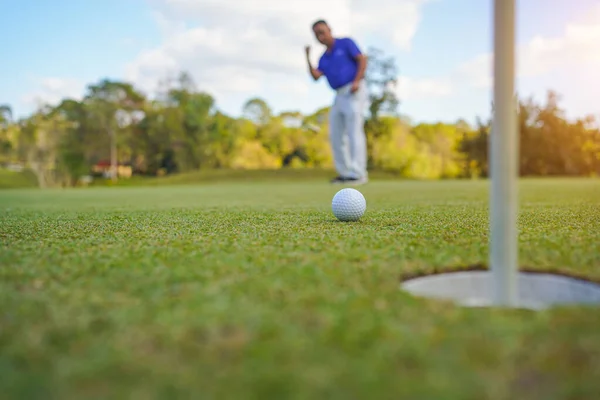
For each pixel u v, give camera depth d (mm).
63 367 1442
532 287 2510
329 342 1577
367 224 4891
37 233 4414
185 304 1978
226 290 2182
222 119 50125
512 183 2070
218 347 1552
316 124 49219
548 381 1356
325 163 49312
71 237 4105
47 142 45844
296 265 2707
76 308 1967
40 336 1673
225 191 17594
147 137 50625
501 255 2086
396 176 37750
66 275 2564
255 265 2723
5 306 2016
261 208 7859
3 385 1352
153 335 1649
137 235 4199
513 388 1318
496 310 1909
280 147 49906
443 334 1634
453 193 12812
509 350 1517
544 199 9398
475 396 1268
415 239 3691
